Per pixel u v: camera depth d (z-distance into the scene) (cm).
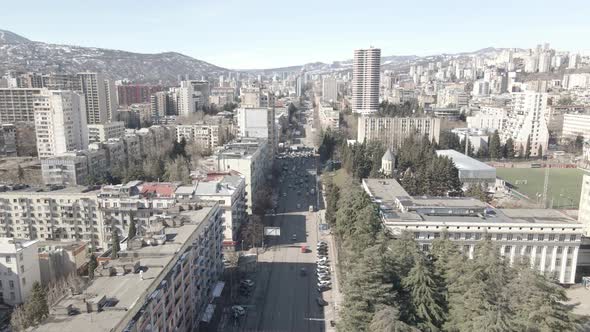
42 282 13500
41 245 14938
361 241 12225
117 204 16112
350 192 16425
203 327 11275
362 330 8812
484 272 9238
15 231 16925
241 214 18262
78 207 16462
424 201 15962
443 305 9600
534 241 13588
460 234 13725
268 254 16488
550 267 13662
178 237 10656
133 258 9275
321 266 15000
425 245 13812
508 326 7756
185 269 10169
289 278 14450
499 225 13600
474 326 7975
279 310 12406
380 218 14088
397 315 8538
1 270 12469
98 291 7812
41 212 16688
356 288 9062
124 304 7338
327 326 11600
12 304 12588
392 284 9338
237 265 15125
